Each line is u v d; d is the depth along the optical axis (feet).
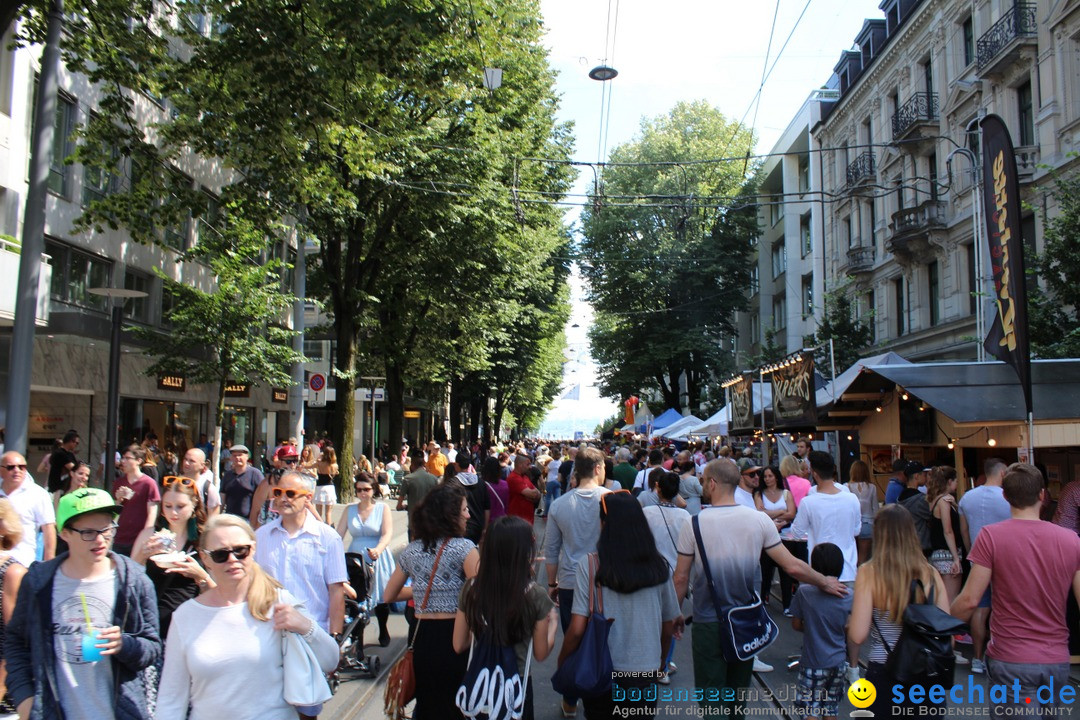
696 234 134.62
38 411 59.11
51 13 31.89
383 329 87.10
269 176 44.80
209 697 10.43
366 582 22.89
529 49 67.62
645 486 35.63
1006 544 13.39
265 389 102.94
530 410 242.37
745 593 15.75
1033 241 64.03
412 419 175.83
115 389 30.19
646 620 14.34
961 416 30.63
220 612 10.69
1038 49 63.57
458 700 12.83
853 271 99.76
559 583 20.94
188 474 25.17
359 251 69.72
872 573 13.64
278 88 37.19
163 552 14.98
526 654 13.21
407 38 35.04
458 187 65.46
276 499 15.99
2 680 15.26
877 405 44.83
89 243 61.62
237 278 54.95
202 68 40.45
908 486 27.78
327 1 34.50
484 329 92.63
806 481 29.89
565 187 91.20
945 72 80.43
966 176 75.66
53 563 12.09
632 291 137.39
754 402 57.98
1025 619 13.20
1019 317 29.66
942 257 81.51
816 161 120.67
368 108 38.55
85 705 11.57
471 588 13.26
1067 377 33.94
